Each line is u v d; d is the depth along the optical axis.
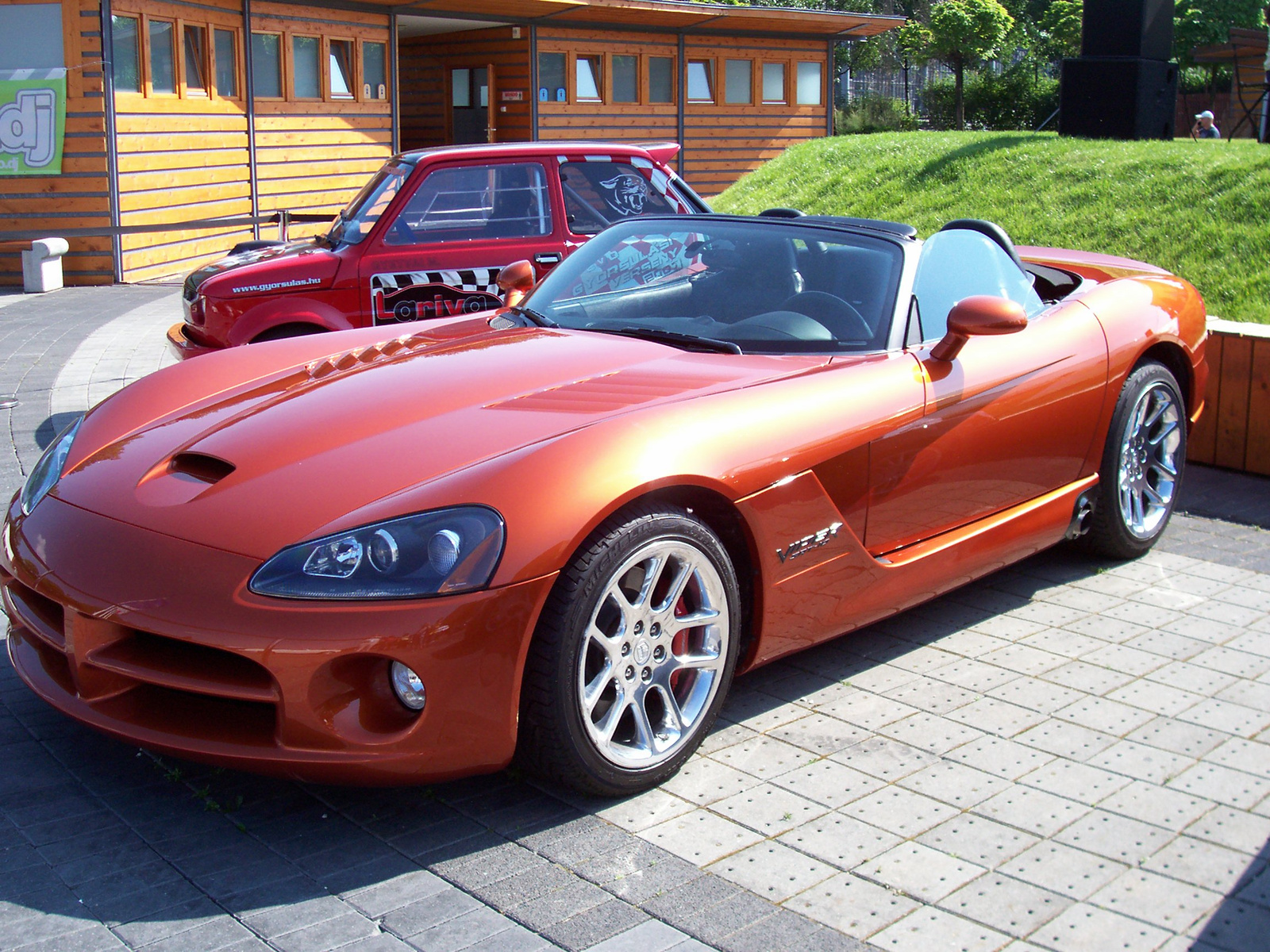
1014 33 39.34
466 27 19.70
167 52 13.91
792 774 2.89
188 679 2.50
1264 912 2.36
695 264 3.88
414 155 6.71
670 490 2.79
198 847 2.54
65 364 8.29
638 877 2.45
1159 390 4.39
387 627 2.41
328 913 2.30
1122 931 2.29
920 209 10.69
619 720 2.83
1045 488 4.00
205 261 14.91
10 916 2.27
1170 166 9.69
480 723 2.52
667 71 21.34
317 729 2.44
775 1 36.03
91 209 13.03
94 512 2.79
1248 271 7.80
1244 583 4.28
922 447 3.39
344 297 6.41
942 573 3.60
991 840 2.60
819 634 3.26
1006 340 3.78
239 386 3.43
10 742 3.00
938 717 3.20
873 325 3.56
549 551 2.52
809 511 3.08
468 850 2.55
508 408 2.93
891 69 41.44
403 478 2.63
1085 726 3.16
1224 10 36.31
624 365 3.25
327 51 16.58
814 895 2.39
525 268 4.48
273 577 2.46
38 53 12.79
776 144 23.19
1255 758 2.99
